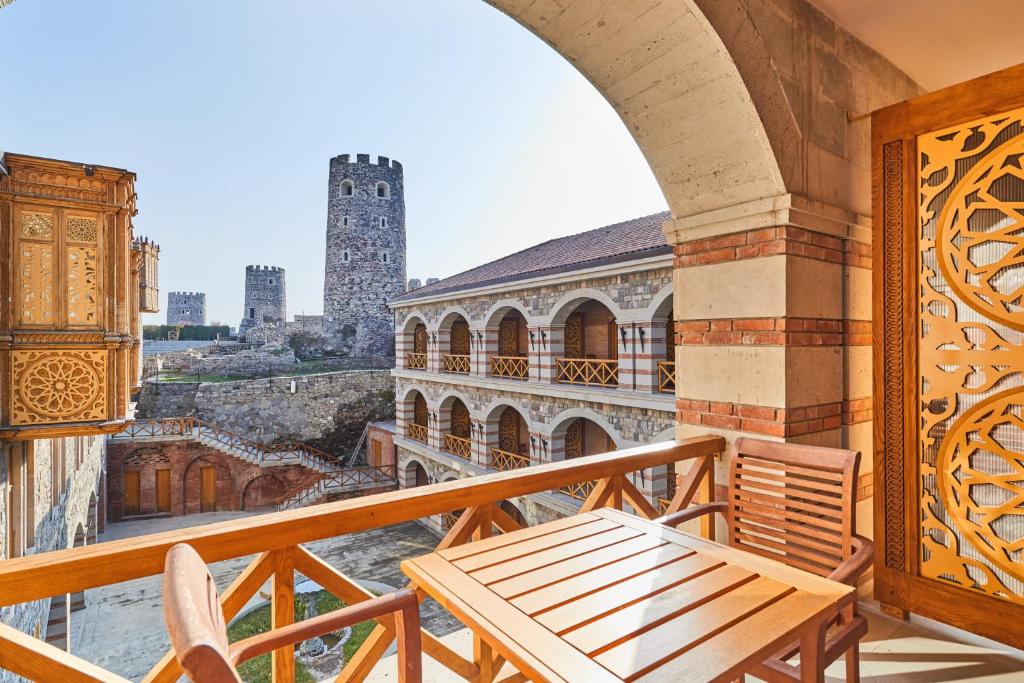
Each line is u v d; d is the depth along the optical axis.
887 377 2.83
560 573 1.58
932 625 2.70
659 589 1.47
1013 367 2.37
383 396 23.97
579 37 2.69
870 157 3.17
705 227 3.14
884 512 2.85
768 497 2.53
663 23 2.45
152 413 20.53
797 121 2.81
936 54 3.51
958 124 2.55
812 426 2.88
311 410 22.50
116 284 5.64
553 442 12.52
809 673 1.43
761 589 1.48
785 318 2.76
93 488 13.54
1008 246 2.39
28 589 1.29
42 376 5.17
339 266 34.06
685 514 2.50
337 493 18.45
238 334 44.00
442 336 17.14
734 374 3.00
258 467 19.33
